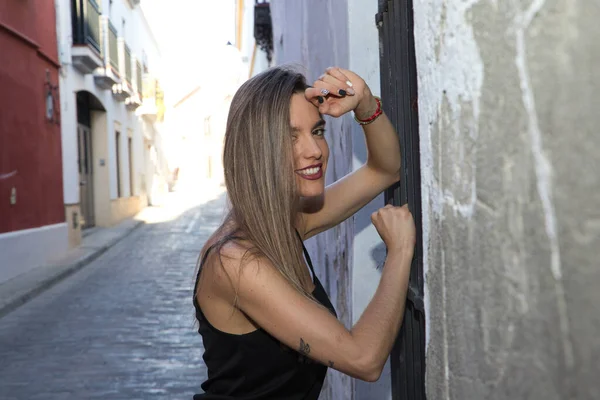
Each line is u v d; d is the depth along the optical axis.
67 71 12.84
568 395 0.53
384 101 1.83
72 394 4.43
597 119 0.49
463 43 0.68
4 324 6.64
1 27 9.14
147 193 26.77
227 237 1.18
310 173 1.26
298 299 1.12
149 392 4.47
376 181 1.52
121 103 19.83
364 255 2.17
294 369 1.22
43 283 8.69
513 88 0.59
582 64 0.51
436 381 0.82
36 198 10.60
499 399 0.63
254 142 1.20
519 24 0.57
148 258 11.91
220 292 1.18
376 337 1.08
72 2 13.35
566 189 0.53
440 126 0.77
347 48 2.21
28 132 10.27
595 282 0.50
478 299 0.67
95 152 17.27
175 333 6.14
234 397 1.22
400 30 1.48
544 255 0.56
